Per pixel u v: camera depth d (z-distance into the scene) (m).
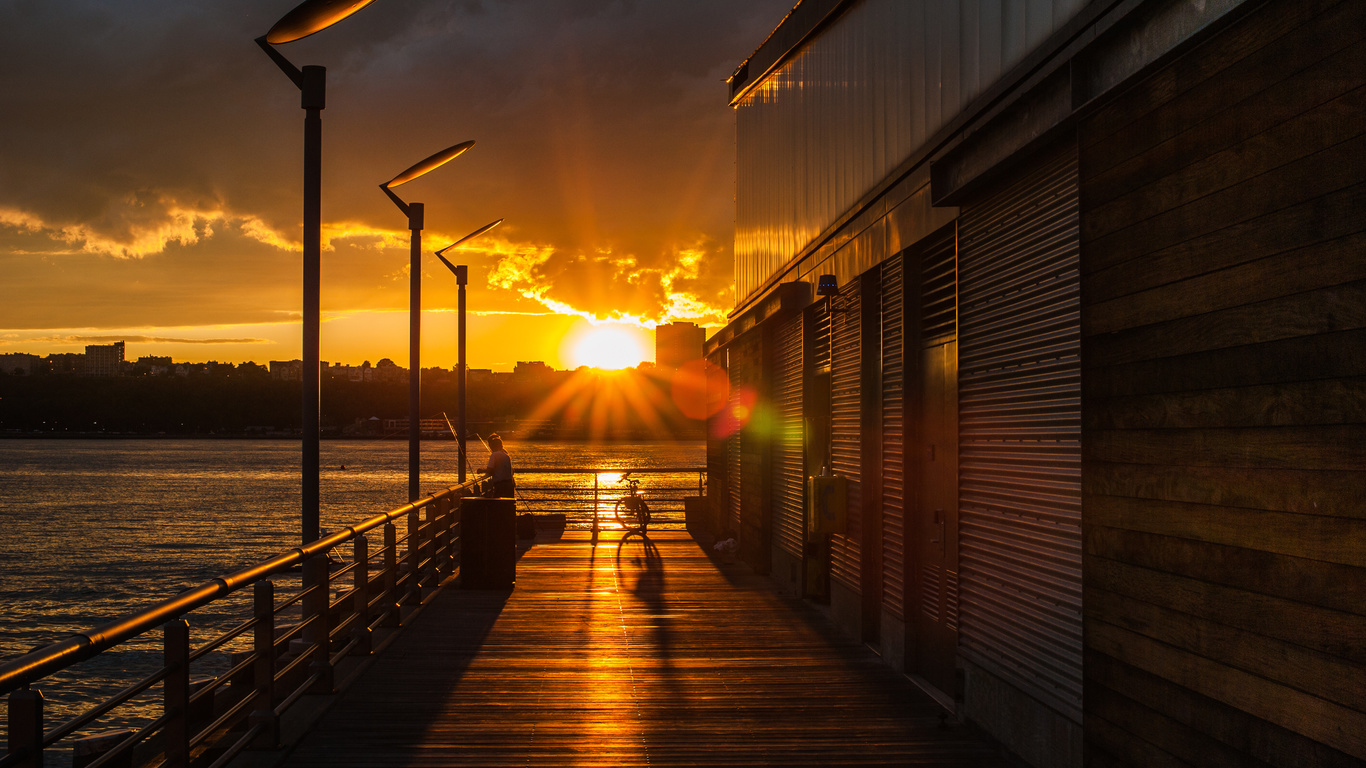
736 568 13.65
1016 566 5.50
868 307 8.53
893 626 7.72
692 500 19.42
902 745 5.79
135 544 49.25
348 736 5.87
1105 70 4.29
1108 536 4.00
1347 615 2.65
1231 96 3.19
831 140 9.73
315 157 8.05
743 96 14.75
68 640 3.16
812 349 10.67
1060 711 4.90
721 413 17.48
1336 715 2.69
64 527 57.00
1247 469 3.10
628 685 7.14
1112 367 3.98
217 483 103.69
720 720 6.27
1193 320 3.40
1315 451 2.79
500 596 11.20
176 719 4.09
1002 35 5.61
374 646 8.34
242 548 47.97
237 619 27.27
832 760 5.51
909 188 7.25
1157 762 3.61
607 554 15.33
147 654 22.72
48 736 3.01
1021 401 5.43
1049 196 5.05
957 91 6.36
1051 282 5.02
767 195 13.05
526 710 6.46
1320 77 2.77
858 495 8.68
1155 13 3.84
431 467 140.50
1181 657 3.46
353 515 64.94
